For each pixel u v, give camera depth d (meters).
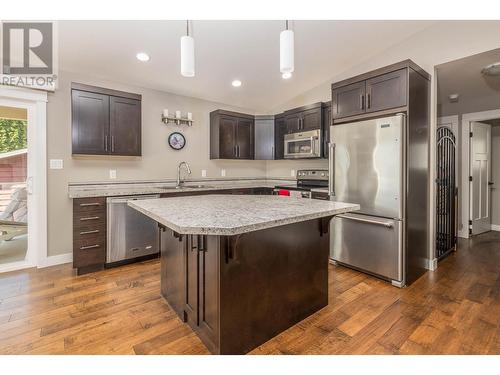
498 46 2.51
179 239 2.01
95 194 2.94
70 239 3.29
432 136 2.98
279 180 5.18
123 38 2.74
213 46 3.07
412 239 2.71
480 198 4.72
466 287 2.57
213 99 4.62
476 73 3.13
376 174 2.72
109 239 3.03
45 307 2.19
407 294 2.44
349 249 3.02
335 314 2.11
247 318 1.68
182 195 3.62
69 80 3.27
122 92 3.33
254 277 1.71
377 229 2.74
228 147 4.49
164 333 1.85
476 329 1.89
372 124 2.75
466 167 4.55
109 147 3.25
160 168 4.07
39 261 3.09
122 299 2.33
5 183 3.04
